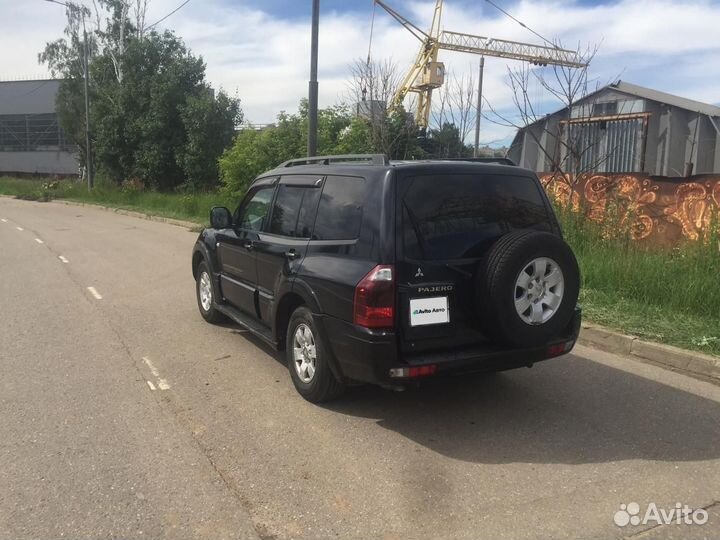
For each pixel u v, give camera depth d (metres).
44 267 11.80
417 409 4.85
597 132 15.30
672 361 5.87
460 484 3.69
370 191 4.41
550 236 4.40
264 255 5.56
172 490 3.59
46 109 61.59
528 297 4.36
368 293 4.12
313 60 12.04
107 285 9.92
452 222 4.43
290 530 3.21
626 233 9.47
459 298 4.36
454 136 16.41
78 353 6.26
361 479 3.74
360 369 4.25
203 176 30.41
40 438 4.27
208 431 4.41
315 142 12.25
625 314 7.02
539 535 3.17
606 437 4.37
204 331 7.12
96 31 38.78
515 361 4.46
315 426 4.51
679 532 3.21
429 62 24.75
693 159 18.11
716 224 8.17
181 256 13.14
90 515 3.33
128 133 32.41
